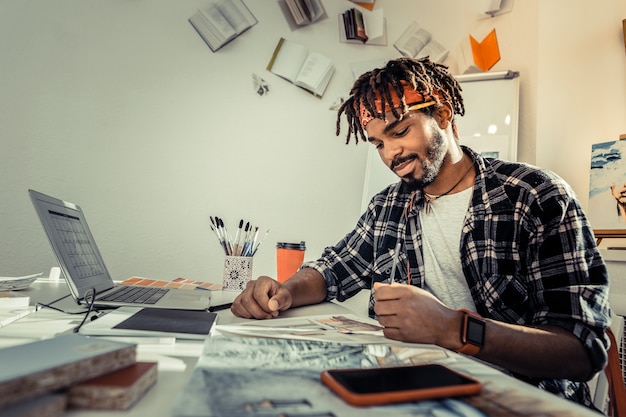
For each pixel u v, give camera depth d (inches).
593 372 26.5
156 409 12.1
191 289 43.0
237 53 66.9
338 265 43.8
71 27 60.2
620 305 42.2
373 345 20.1
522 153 68.0
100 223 60.2
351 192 70.0
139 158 62.2
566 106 65.1
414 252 40.9
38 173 58.3
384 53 72.6
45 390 11.3
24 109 58.1
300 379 14.3
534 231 33.4
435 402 12.8
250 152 66.6
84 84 60.5
